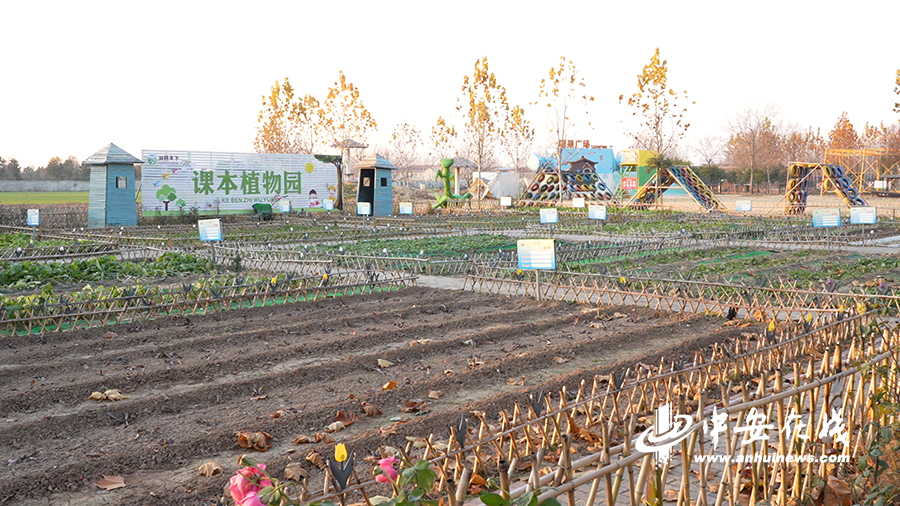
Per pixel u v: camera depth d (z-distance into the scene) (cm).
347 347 1170
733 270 2109
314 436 761
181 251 2534
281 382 965
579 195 6066
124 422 815
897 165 8356
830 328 1027
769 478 571
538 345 1179
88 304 1381
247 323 1356
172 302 1438
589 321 1380
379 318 1413
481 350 1149
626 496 600
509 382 967
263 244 2825
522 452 692
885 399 625
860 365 612
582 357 1112
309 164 4828
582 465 439
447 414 815
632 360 1059
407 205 4241
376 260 2117
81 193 8919
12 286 1819
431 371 1022
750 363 937
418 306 1532
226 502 592
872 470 571
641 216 4494
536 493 358
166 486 647
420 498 362
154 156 4100
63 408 870
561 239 3159
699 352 843
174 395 891
